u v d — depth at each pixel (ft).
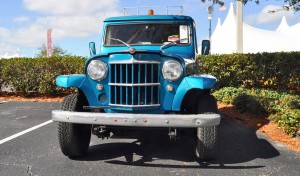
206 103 13.83
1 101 34.76
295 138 18.28
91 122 12.64
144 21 18.01
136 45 17.51
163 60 13.58
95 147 16.83
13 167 13.74
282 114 20.99
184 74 13.61
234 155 15.56
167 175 12.94
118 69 13.50
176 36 17.69
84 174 12.96
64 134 13.84
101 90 13.84
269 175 12.98
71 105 14.15
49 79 35.99
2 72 36.83
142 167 13.87
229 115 24.57
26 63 36.27
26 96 37.27
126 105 13.35
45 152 15.92
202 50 19.62
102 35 18.25
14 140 18.21
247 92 29.71
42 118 24.82
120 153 15.81
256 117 23.41
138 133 19.13
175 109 13.56
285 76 33.35
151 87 13.42
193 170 13.53
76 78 13.92
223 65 33.91
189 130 14.53
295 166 14.03
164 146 17.01
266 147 16.90
